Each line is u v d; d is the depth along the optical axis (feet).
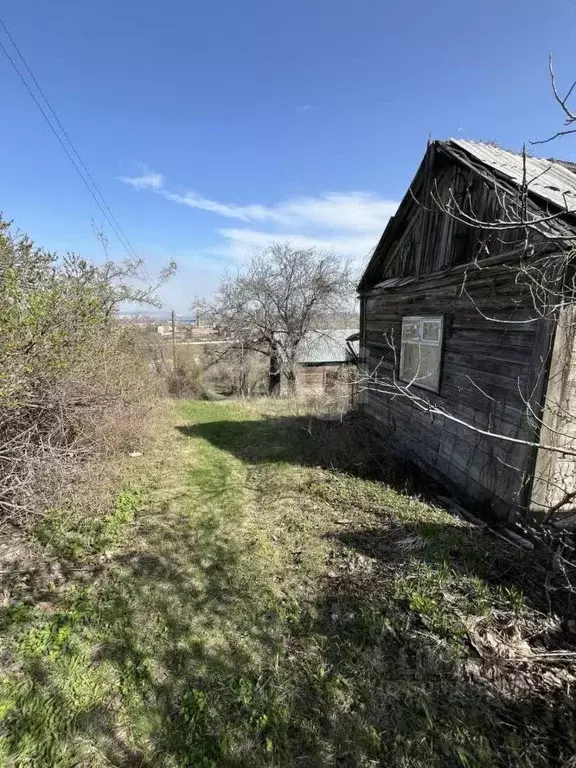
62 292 15.58
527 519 13.23
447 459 18.80
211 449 25.11
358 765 6.20
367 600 9.84
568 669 7.68
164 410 35.19
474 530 13.55
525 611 9.14
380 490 17.56
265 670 8.04
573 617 8.95
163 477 19.11
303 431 29.37
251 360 65.21
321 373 64.08
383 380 26.61
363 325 30.27
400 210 22.71
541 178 14.99
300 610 9.80
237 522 14.66
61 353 14.17
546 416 12.71
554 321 11.71
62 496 14.88
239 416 37.06
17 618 9.09
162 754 6.36
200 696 7.38
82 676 7.70
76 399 16.12
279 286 61.77
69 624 9.05
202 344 64.95
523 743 6.38
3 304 11.76
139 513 15.08
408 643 8.50
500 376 14.89
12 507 13.21
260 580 11.03
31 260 14.97
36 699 7.13
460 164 17.71
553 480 13.17
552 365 12.39
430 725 6.74
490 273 15.24
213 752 6.43
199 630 9.10
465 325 17.16
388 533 13.37
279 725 6.88
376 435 26.40
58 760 6.19
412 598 9.66
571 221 12.26
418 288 21.26
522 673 7.60
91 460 16.97
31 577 10.75
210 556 12.27
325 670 8.00
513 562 11.07
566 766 5.95
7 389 11.28
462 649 8.18
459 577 10.34
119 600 10.02
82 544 12.56
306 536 13.50
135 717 6.95
